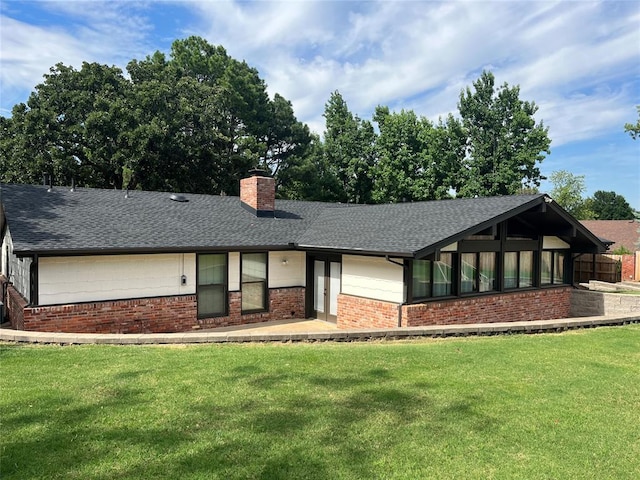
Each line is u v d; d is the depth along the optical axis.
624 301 13.75
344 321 12.23
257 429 4.57
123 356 7.00
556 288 14.48
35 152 25.20
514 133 36.81
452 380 6.20
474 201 13.36
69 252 9.60
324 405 5.21
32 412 4.82
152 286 11.24
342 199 38.28
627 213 67.69
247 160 31.06
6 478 3.61
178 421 4.70
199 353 7.25
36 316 9.61
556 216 13.08
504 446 4.39
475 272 12.40
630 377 6.53
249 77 36.47
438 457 4.15
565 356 7.61
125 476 3.69
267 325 12.70
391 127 35.91
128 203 13.53
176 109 27.77
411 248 10.12
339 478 3.77
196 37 36.62
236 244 12.05
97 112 24.89
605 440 4.56
